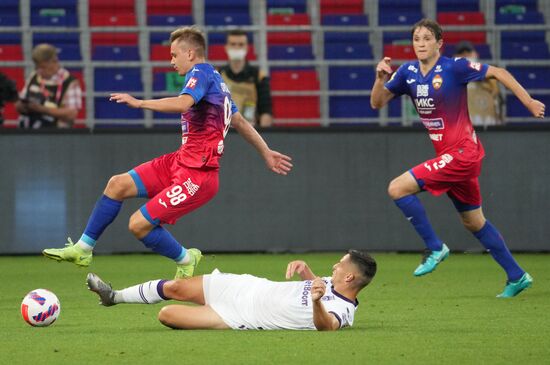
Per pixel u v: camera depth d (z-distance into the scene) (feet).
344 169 135.03
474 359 57.72
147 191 81.30
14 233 133.28
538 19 167.94
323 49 163.32
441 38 91.97
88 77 141.28
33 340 65.21
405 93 94.38
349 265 67.77
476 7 168.86
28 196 133.08
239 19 170.09
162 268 120.16
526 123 148.25
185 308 69.00
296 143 134.51
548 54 164.04
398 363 56.44
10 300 90.07
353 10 171.53
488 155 134.10
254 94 134.51
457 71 90.33
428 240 92.73
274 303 67.62
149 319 76.02
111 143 132.87
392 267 119.24
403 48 162.20
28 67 151.43
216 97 79.46
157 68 160.56
